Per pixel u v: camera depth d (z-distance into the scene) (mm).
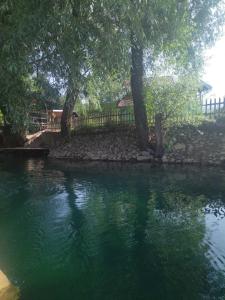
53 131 30047
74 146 25297
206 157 17750
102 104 25625
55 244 7262
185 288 5285
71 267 6133
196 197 10695
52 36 6016
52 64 6336
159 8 9000
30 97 6426
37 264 6293
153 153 19938
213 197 10609
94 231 7996
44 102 6898
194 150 18484
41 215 9461
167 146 19406
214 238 7270
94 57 6426
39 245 7219
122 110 24547
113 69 7109
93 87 8297
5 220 9047
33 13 5750
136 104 20250
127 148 21375
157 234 7633
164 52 16016
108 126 25109
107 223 8570
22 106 6238
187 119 18984
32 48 5902
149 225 8281
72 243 7281
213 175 14289
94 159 22234
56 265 6238
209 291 5164
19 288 5395
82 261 6371
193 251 6637
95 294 5168
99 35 6340
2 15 6070
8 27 5844
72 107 27359
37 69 6434
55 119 33906
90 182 14078
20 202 10984
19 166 20734
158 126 19344
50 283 5562
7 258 6582
